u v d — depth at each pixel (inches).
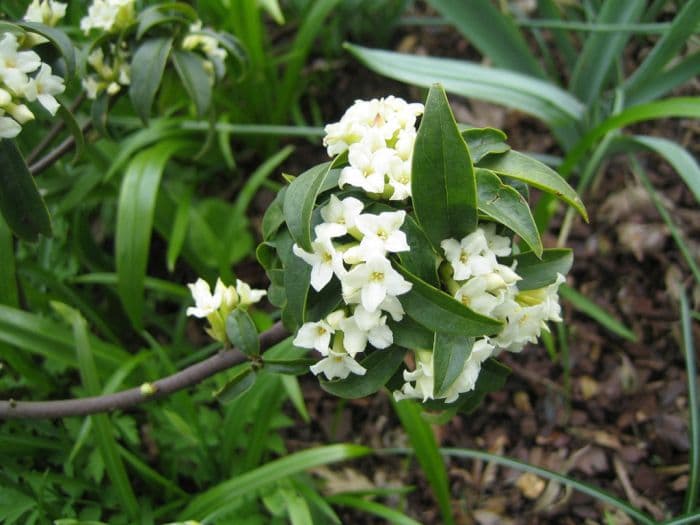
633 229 16.3
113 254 17.5
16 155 10.2
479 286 7.9
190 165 17.7
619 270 16.1
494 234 8.5
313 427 15.6
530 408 15.2
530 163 8.4
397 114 8.7
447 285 8.3
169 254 14.3
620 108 15.2
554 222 17.0
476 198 7.8
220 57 13.1
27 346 12.4
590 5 17.3
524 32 19.6
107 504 12.6
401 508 13.7
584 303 14.7
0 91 9.4
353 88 19.3
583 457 14.3
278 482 12.4
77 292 15.9
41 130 16.2
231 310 9.7
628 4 14.9
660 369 14.9
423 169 7.7
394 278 7.6
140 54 11.6
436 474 12.6
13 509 11.7
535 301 8.8
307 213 7.8
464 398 9.0
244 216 17.5
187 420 13.3
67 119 11.3
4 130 9.6
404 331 8.2
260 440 13.2
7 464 12.3
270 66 17.6
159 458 14.2
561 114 15.3
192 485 14.2
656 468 14.0
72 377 14.9
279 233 8.9
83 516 12.4
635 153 17.2
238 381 9.5
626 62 18.7
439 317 7.8
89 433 13.0
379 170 8.0
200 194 18.2
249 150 18.5
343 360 8.4
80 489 12.5
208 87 12.2
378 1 18.2
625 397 14.9
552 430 14.8
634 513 11.4
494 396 15.4
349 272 7.6
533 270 9.0
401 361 8.6
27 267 14.3
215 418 13.6
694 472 12.1
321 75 19.4
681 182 16.7
